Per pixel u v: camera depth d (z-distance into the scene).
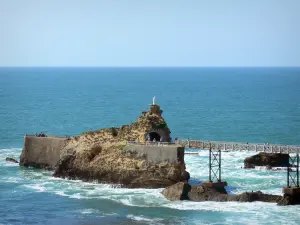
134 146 127.62
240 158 149.88
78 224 102.75
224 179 129.50
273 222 101.69
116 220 104.38
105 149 131.50
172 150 123.75
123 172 125.81
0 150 166.88
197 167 140.38
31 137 146.88
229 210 108.00
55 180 132.00
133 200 115.38
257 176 132.00
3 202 115.75
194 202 113.06
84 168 131.12
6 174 138.00
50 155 143.25
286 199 111.00
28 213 109.06
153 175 123.50
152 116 134.38
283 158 140.88
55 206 112.94
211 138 190.88
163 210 108.94
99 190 122.94
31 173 138.88
